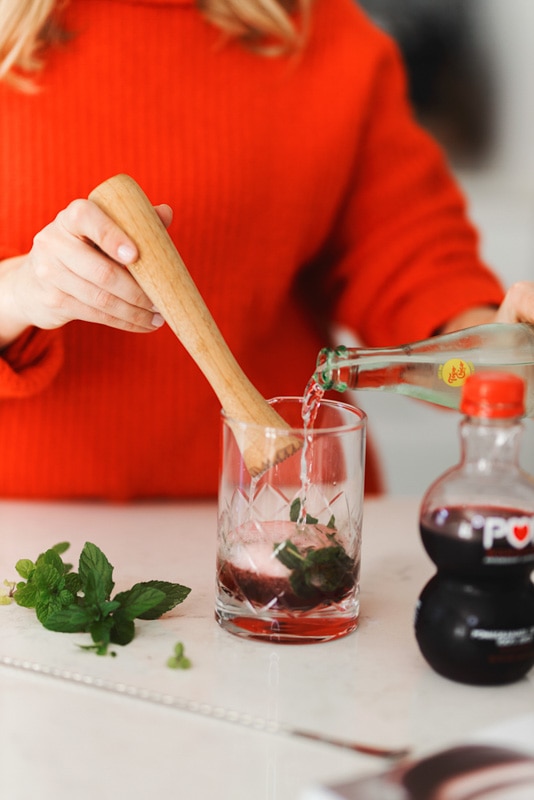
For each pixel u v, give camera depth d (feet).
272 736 3.51
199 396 5.41
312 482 3.90
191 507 4.97
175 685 3.69
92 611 3.89
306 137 5.40
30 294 4.32
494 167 9.28
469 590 3.68
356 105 5.48
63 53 5.13
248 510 3.90
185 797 3.32
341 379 3.97
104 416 5.34
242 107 5.29
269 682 3.72
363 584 4.28
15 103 5.13
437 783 3.27
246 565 3.88
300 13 5.38
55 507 4.89
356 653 3.87
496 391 3.58
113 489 5.41
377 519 4.81
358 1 8.75
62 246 4.05
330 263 5.91
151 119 5.22
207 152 5.26
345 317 5.91
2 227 5.23
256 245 5.42
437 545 3.67
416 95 8.98
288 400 4.10
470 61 9.00
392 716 3.59
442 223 5.72
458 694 3.69
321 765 3.42
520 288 4.33
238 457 3.88
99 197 3.98
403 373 4.03
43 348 4.85
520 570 3.64
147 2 5.15
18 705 3.60
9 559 4.39
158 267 3.92
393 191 5.68
